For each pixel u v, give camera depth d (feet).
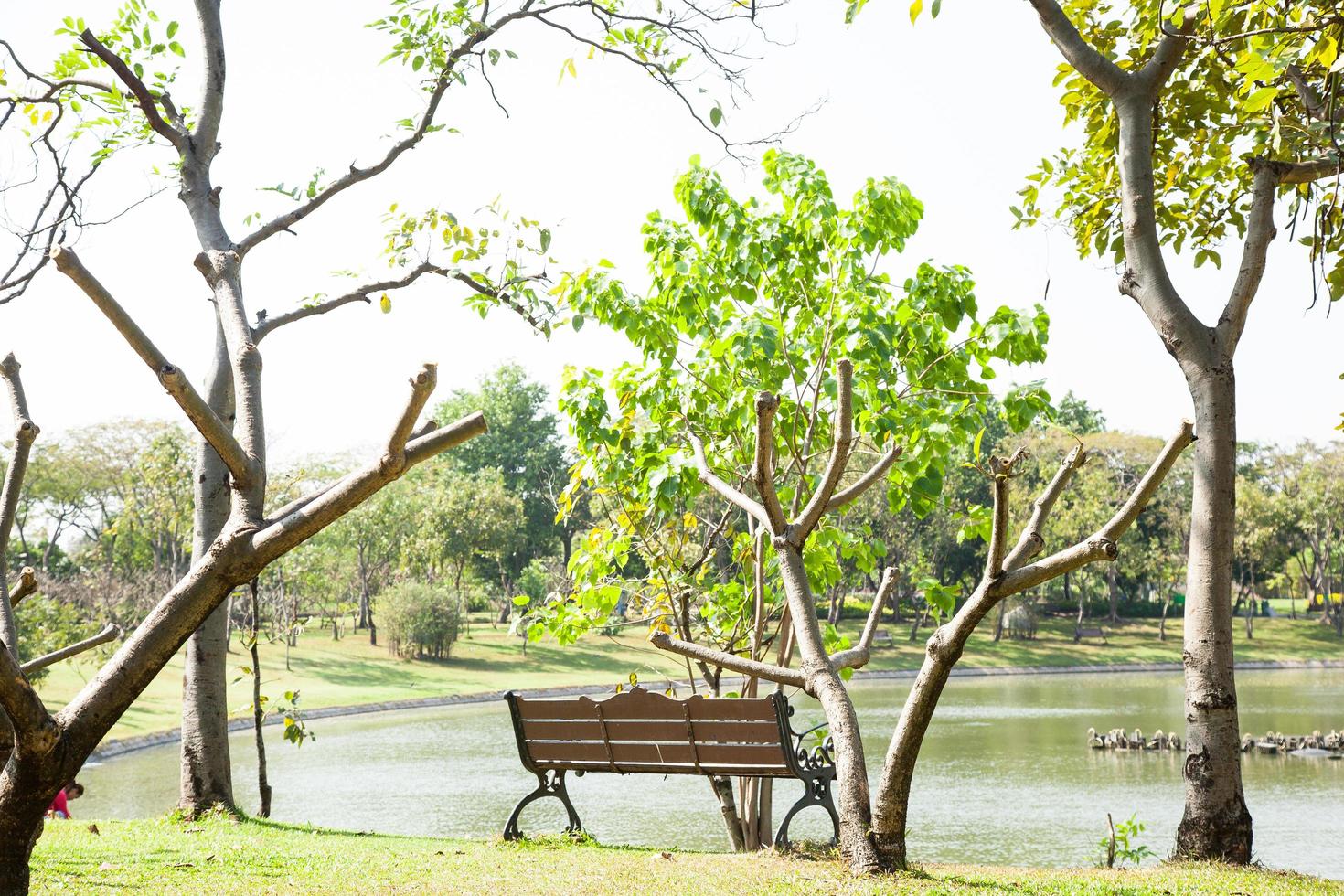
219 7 32.42
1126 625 241.76
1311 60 19.13
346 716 115.96
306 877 19.94
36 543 189.47
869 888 17.92
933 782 57.36
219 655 33.32
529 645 188.96
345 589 186.19
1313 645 221.46
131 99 34.45
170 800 57.47
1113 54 30.30
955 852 38.06
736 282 29.27
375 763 70.49
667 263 29.37
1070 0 29.71
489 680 154.92
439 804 51.03
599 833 40.78
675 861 21.81
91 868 20.93
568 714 26.89
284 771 67.00
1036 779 58.34
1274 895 18.58
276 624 149.28
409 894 17.88
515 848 25.41
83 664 120.78
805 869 20.07
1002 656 201.46
